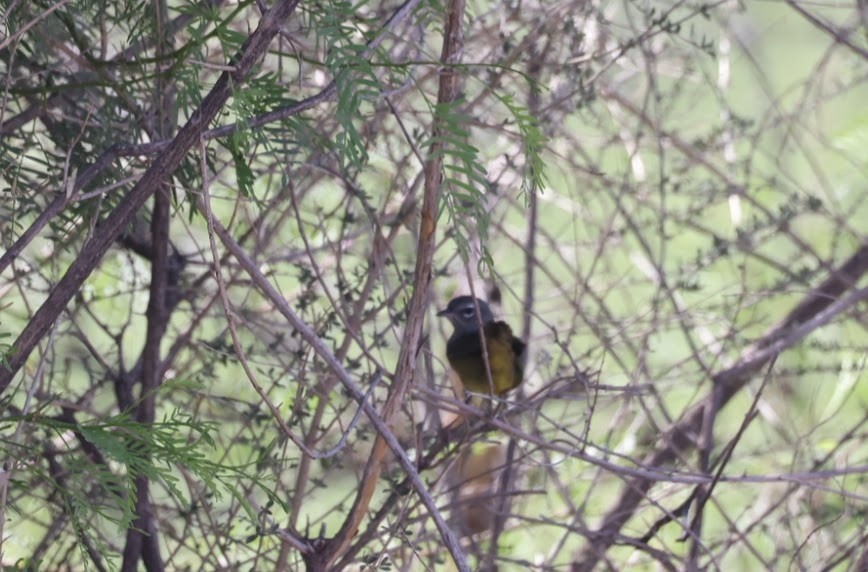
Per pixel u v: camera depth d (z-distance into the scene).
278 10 4.51
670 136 10.16
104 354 8.24
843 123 13.47
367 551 7.42
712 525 10.98
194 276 8.77
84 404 7.41
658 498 9.14
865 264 11.28
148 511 6.99
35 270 6.72
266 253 8.34
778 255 13.14
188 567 7.36
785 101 13.38
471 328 8.30
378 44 4.58
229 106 4.87
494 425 6.61
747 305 9.54
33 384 4.76
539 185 4.76
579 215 10.54
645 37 8.02
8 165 5.79
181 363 8.80
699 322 11.05
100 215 5.95
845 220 10.70
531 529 9.91
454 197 4.47
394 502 6.36
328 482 8.96
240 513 7.95
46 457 6.50
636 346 10.15
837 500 10.00
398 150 9.09
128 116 6.05
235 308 7.65
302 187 8.50
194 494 7.61
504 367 8.16
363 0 4.64
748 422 6.45
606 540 8.06
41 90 5.28
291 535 6.05
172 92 6.28
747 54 10.65
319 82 8.16
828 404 11.11
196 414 7.11
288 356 8.47
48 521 8.72
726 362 11.44
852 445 10.43
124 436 4.61
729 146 10.85
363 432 6.91
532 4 9.48
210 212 4.57
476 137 8.69
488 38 8.19
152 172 4.61
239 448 8.37
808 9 11.59
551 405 10.10
